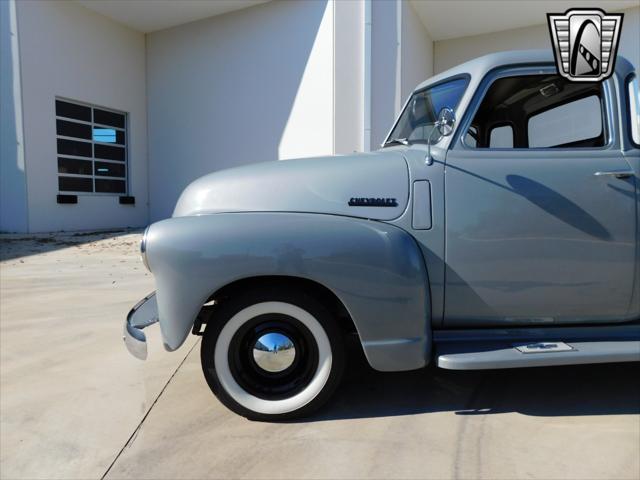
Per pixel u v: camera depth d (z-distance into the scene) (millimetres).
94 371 3479
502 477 2188
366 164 2793
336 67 11227
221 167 13172
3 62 11203
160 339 4180
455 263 2705
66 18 11961
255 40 12336
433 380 3223
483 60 2857
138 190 14070
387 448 2434
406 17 11914
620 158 2777
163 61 13836
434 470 2250
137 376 3387
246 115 12648
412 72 12711
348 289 2562
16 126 11250
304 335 2680
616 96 2811
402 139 3246
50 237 10797
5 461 2426
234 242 2541
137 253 8727
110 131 13406
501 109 2975
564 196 2721
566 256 2730
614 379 3199
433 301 2740
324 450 2428
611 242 2744
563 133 2984
